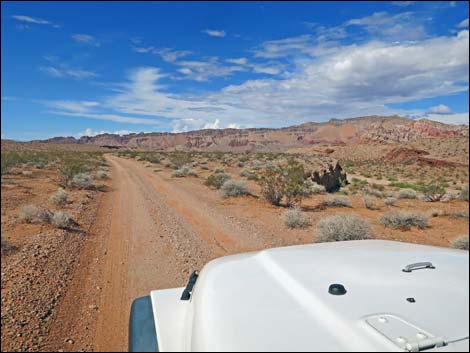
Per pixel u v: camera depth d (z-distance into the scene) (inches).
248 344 64.6
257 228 430.3
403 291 79.6
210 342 66.9
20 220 430.6
